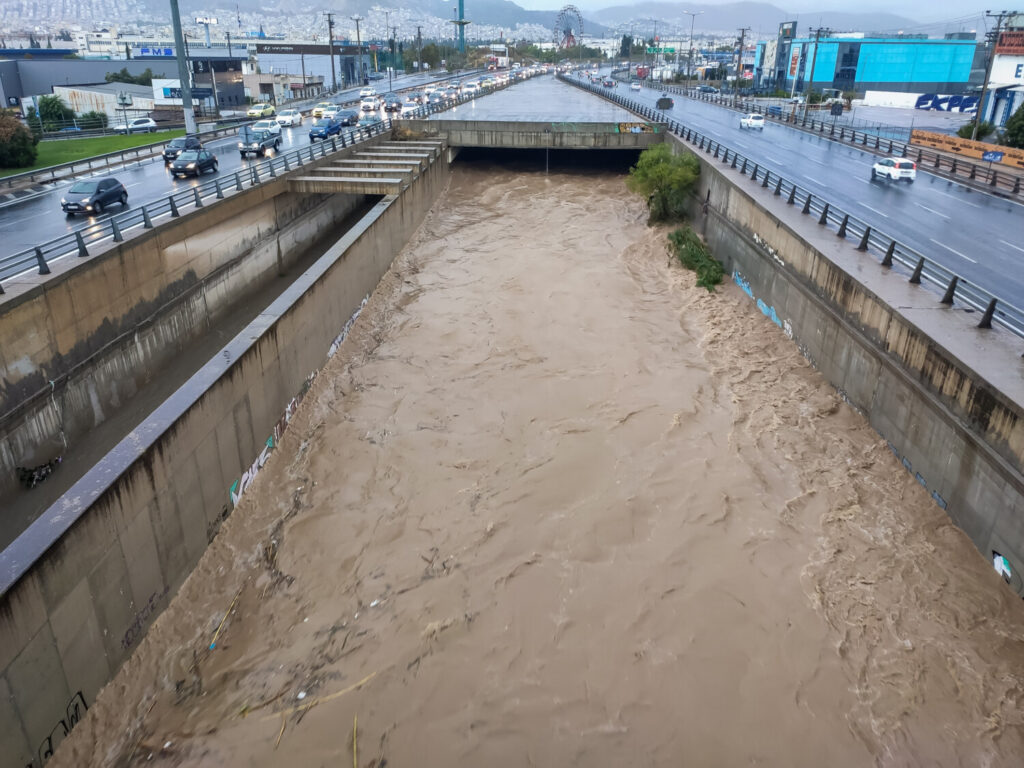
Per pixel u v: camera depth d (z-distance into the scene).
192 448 17.36
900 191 42.44
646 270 40.69
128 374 28.69
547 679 14.66
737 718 13.87
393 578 17.41
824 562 17.62
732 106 103.81
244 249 39.47
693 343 30.56
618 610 16.31
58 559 12.62
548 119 71.75
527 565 17.66
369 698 14.28
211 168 46.62
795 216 31.88
